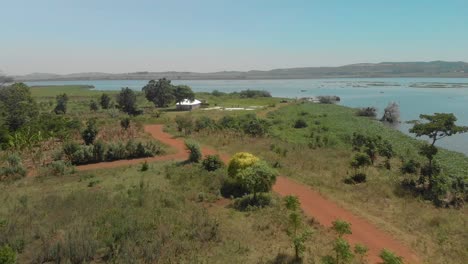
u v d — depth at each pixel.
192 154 33.03
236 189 24.92
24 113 57.91
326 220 20.27
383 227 19.42
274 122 69.31
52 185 27.09
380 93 165.62
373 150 34.34
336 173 29.09
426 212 21.52
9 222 18.88
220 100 125.38
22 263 15.46
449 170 34.59
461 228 19.28
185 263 15.33
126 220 19.02
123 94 81.31
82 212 20.38
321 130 61.19
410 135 60.00
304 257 15.88
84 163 34.50
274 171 23.28
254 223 19.48
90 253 15.77
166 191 24.52
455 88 191.38
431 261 16.11
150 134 49.41
